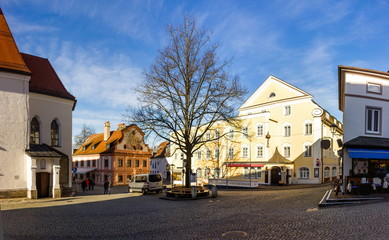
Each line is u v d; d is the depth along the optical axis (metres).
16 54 25.55
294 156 44.00
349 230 9.51
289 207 15.67
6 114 23.92
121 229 11.81
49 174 26.69
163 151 82.25
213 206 18.27
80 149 73.88
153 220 13.70
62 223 13.30
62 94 30.34
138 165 64.12
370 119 20.69
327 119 43.38
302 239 8.88
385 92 21.00
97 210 17.64
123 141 62.16
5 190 23.52
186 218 13.89
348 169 19.19
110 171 60.38
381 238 8.43
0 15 27.58
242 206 17.36
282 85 46.59
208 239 9.56
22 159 24.55
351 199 15.95
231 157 48.31
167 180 73.44
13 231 11.67
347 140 19.84
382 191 18.44
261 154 45.16
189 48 25.59
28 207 19.25
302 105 43.81
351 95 20.27
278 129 46.25
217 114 26.05
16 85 24.58
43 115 28.56
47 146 27.56
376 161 19.70
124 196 28.17
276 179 42.88
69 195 29.17
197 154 53.84
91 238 10.41
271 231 10.09
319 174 41.22
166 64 25.72
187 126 25.61
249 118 47.00
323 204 15.17
